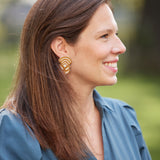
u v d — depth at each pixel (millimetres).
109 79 1736
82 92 1820
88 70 1728
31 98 1744
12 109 1733
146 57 14422
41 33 1727
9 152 1625
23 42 1779
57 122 1714
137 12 17625
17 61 1885
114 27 1718
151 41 14516
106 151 1820
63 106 1732
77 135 1728
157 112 8273
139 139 2023
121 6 24141
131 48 14641
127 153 1886
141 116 7918
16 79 1835
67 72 1751
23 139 1639
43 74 1735
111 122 1947
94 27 1678
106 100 2059
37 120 1706
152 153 5348
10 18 20891
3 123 1662
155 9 14547
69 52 1739
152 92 10766
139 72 14102
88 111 1893
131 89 11211
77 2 1664
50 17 1695
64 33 1696
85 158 1714
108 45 1703
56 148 1674
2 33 25016
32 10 1759
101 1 1679
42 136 1681
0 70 14344
